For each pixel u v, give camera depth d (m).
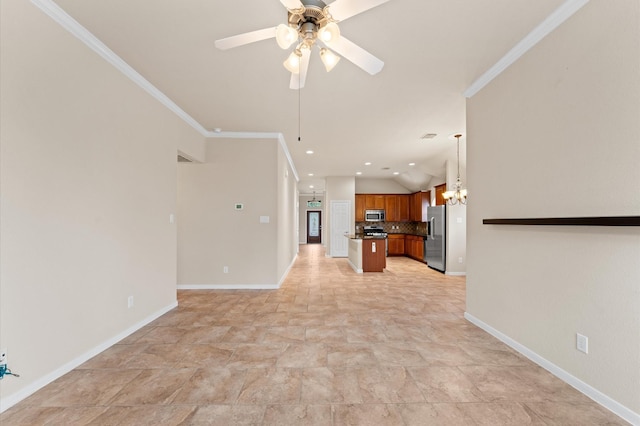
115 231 2.69
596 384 1.82
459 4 1.97
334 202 9.38
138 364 2.31
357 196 10.09
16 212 1.83
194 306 3.88
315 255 9.91
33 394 1.89
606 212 1.76
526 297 2.42
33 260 1.93
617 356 1.69
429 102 3.57
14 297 1.81
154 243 3.32
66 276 2.17
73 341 2.23
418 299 4.30
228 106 3.72
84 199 2.33
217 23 2.17
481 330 3.03
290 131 4.75
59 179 2.11
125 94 2.80
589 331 1.86
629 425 1.60
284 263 5.90
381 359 2.40
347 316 3.50
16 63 1.82
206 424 1.64
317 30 1.68
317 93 3.33
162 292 3.52
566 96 2.04
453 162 6.32
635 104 1.61
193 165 4.86
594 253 1.83
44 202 2.00
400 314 3.58
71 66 2.20
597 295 1.81
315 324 3.22
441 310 3.75
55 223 2.08
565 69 2.04
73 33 2.20
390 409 1.77
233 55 2.58
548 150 2.20
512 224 2.51
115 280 2.69
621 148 1.68
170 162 3.65
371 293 4.66
